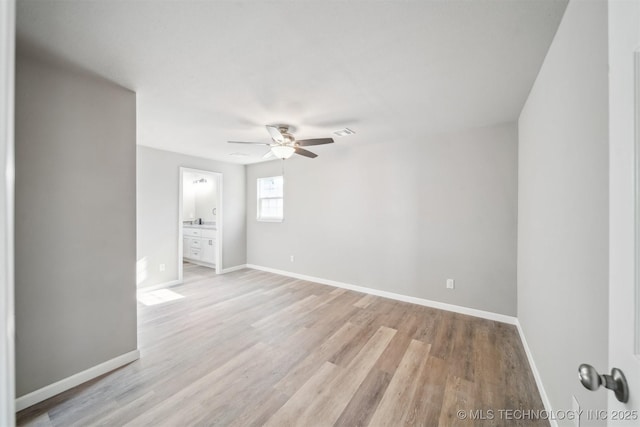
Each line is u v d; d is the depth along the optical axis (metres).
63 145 1.76
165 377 1.89
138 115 2.66
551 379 1.52
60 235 1.75
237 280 4.55
